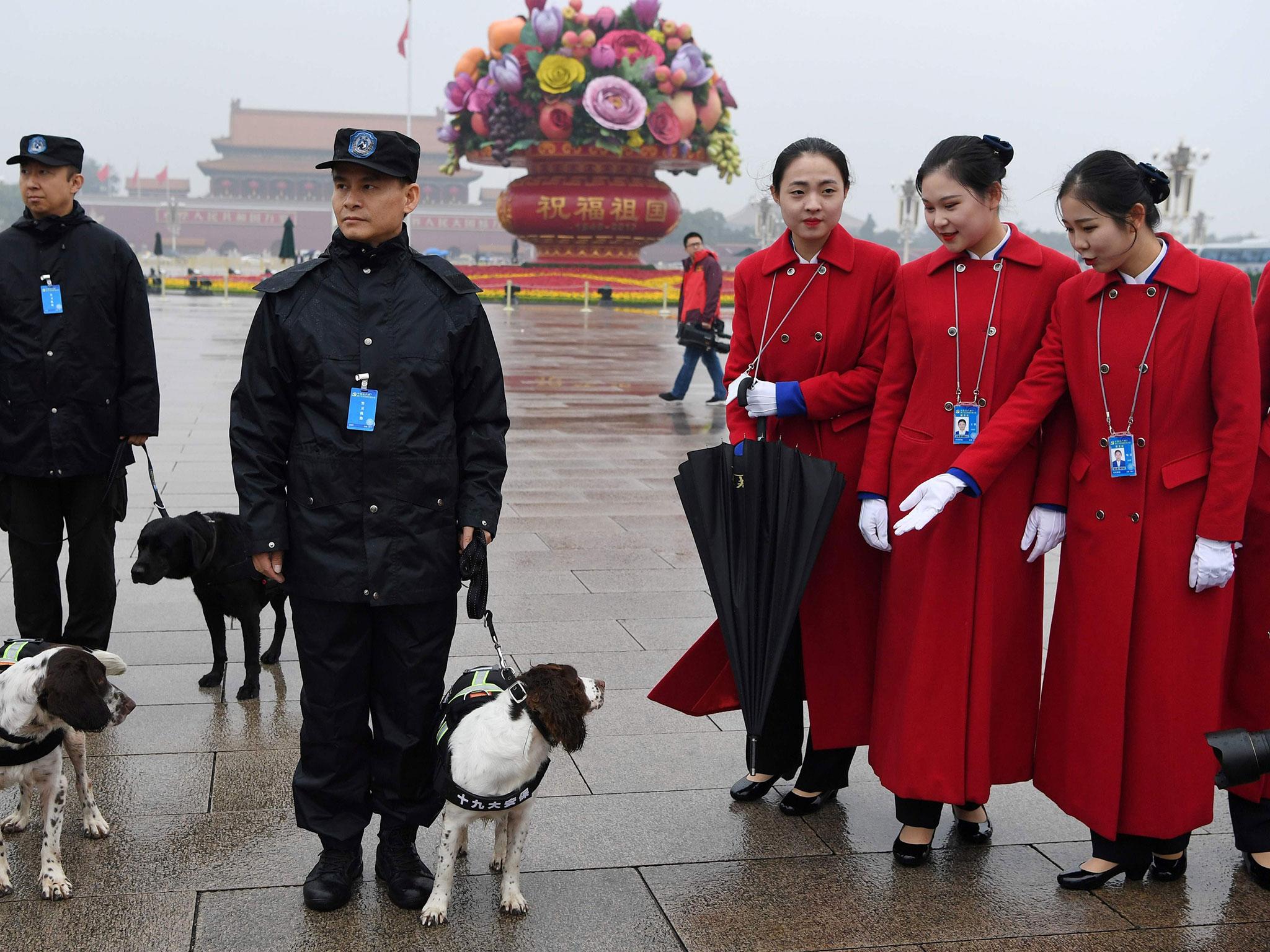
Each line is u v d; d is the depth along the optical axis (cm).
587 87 4616
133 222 13738
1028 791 431
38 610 515
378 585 332
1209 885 364
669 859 371
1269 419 370
